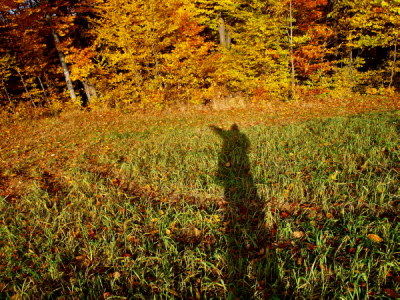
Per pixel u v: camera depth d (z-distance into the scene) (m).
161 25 12.05
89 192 4.25
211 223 3.21
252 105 12.46
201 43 14.01
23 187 4.67
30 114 12.27
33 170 5.38
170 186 4.34
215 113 11.18
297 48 13.66
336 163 4.37
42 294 2.35
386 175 3.71
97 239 3.11
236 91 14.74
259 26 12.30
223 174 4.60
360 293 2.10
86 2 12.41
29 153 6.67
